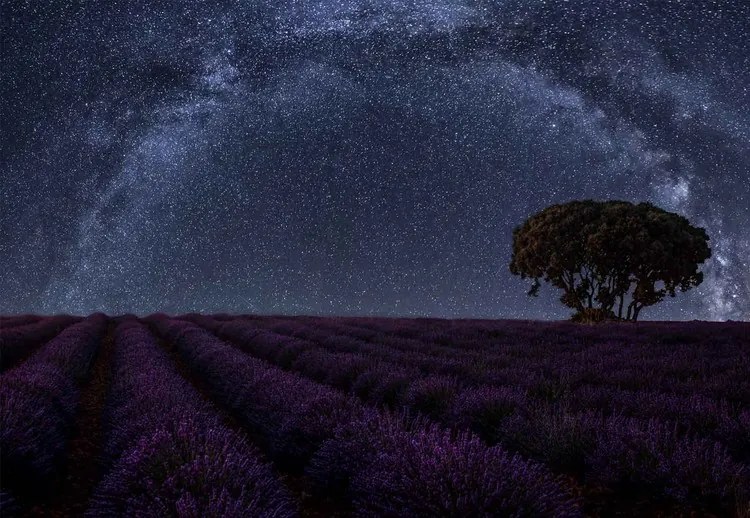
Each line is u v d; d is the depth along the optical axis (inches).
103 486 154.5
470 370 358.6
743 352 454.6
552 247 1176.2
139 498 142.0
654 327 766.5
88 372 523.8
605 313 1169.4
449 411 254.8
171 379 338.3
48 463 194.1
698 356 438.3
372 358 426.0
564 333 697.6
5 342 557.0
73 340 609.0
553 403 258.7
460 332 714.2
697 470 167.6
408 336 703.1
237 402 316.5
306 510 173.0
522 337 644.1
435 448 146.3
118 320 1772.9
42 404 251.8
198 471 144.1
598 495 179.9
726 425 211.9
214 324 1091.3
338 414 219.5
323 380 390.6
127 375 350.0
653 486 172.2
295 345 506.9
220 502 121.7
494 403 246.4
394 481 141.6
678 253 1132.5
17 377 290.4
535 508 124.3
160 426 198.7
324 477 183.2
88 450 258.2
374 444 177.0
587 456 191.3
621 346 538.0
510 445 214.2
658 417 231.1
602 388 297.1
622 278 1165.7
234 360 414.9
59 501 189.2
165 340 912.9
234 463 150.8
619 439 189.3
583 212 1168.2
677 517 160.9
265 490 143.5
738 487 154.5
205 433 183.9
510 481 132.3
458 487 129.8
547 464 198.2
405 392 295.0
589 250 1123.3
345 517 165.3
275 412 254.1
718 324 853.8
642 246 1093.1
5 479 178.2
